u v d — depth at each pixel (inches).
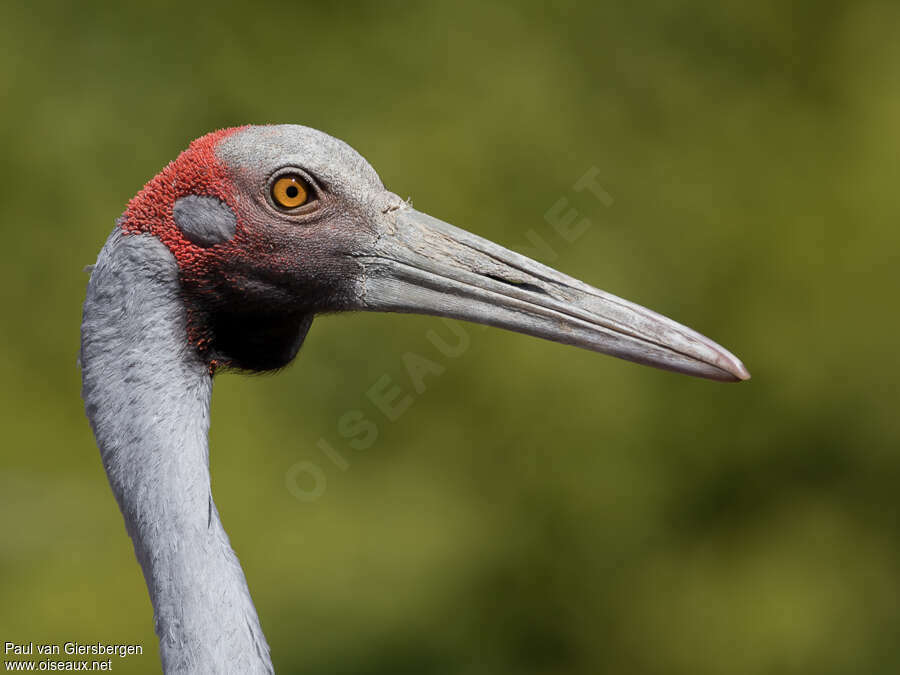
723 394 542.6
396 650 472.7
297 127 185.6
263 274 181.8
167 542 164.2
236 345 185.3
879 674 510.3
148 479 167.0
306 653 464.4
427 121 574.6
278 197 180.9
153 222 175.6
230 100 578.9
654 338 184.7
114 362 171.6
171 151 573.3
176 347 175.2
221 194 177.9
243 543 486.9
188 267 176.7
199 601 161.6
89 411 173.3
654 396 535.2
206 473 170.7
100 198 561.9
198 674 159.3
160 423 169.9
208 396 179.2
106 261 174.4
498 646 499.8
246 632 162.4
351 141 563.2
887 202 578.9
